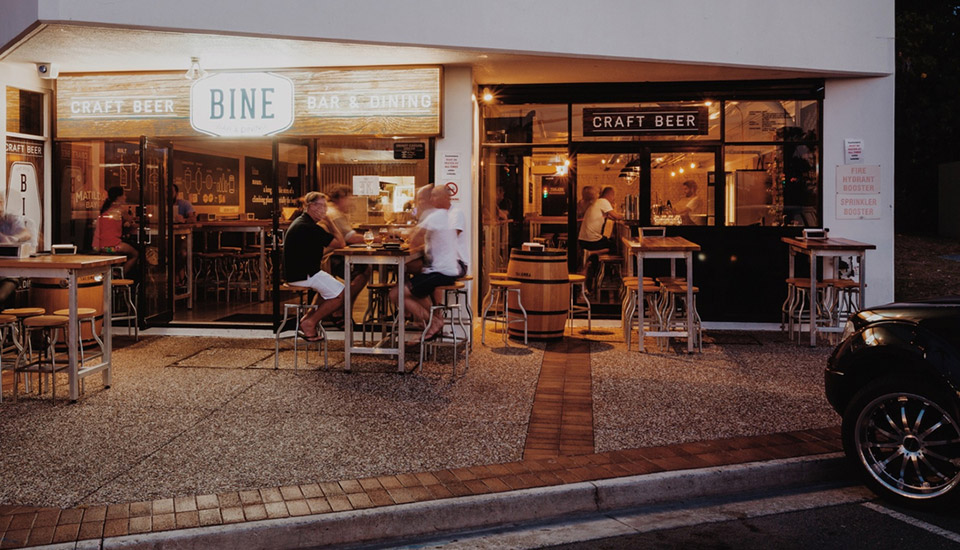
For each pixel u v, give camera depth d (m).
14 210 9.59
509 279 9.52
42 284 8.73
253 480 4.69
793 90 10.34
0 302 8.29
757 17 9.36
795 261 10.48
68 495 4.46
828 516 4.44
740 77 10.13
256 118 9.61
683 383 7.25
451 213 7.95
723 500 4.74
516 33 8.59
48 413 6.21
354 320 9.95
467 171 9.60
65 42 8.36
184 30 7.83
